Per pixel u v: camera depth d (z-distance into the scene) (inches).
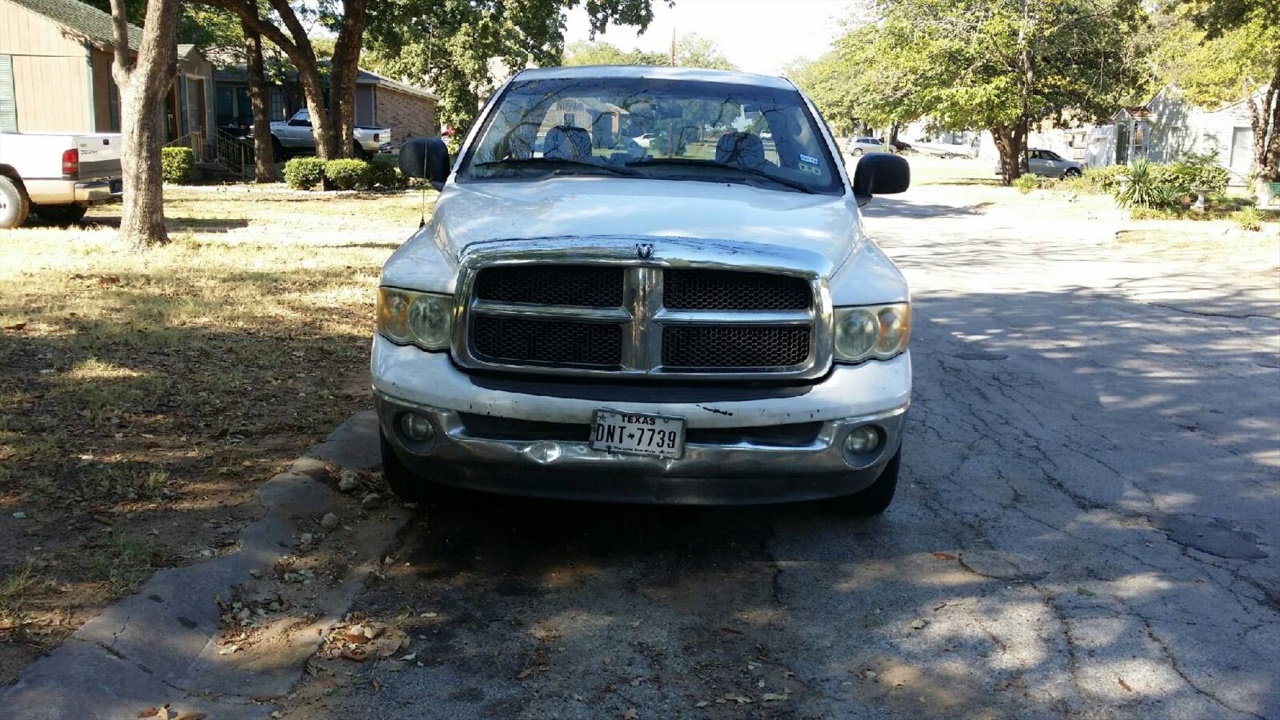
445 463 163.2
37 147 531.8
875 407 161.0
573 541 181.3
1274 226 797.2
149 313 328.2
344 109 1075.9
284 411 233.8
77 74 949.2
